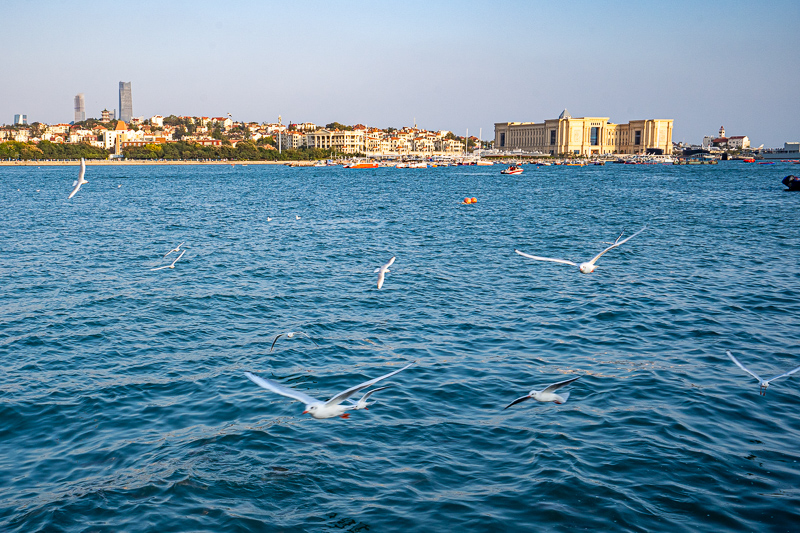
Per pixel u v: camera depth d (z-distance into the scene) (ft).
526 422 61.11
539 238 185.88
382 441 57.98
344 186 503.20
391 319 97.14
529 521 45.85
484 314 99.40
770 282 119.75
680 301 105.09
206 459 55.01
